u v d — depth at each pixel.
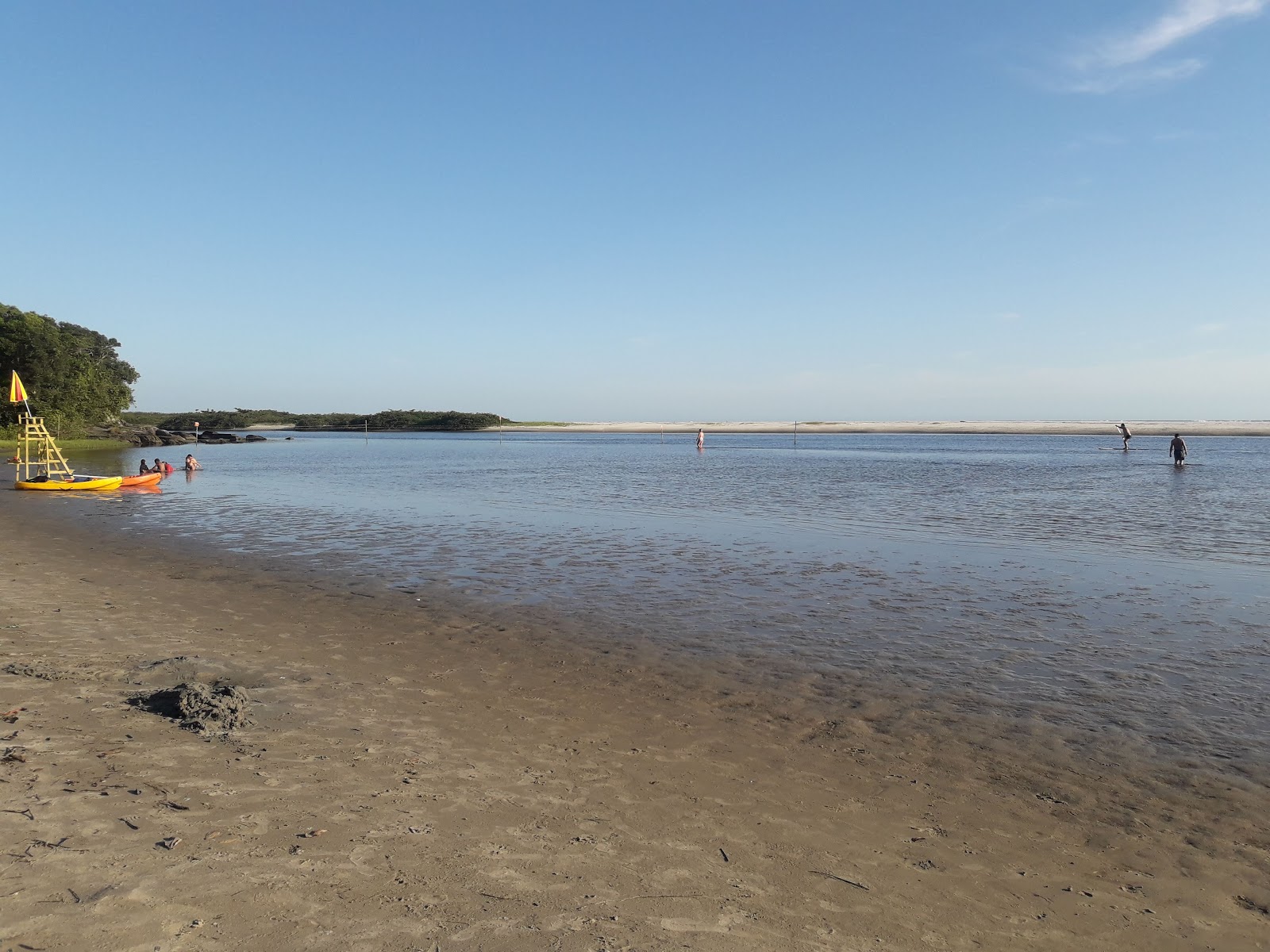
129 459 69.31
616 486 41.00
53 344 95.44
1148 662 10.47
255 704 8.03
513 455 87.19
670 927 4.46
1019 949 4.54
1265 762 7.39
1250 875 5.47
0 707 7.32
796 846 5.61
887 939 4.54
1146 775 7.09
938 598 14.25
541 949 4.13
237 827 5.23
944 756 7.44
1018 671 10.08
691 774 6.84
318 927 4.17
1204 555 18.94
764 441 164.00
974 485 41.44
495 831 5.50
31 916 4.04
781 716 8.42
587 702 8.73
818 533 22.58
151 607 12.66
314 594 14.16
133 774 5.97
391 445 122.44
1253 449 107.06
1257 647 11.18
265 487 39.44
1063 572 16.75
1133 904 5.08
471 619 12.52
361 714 7.93
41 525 23.52
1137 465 62.38
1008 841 5.86
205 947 3.92
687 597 14.22
